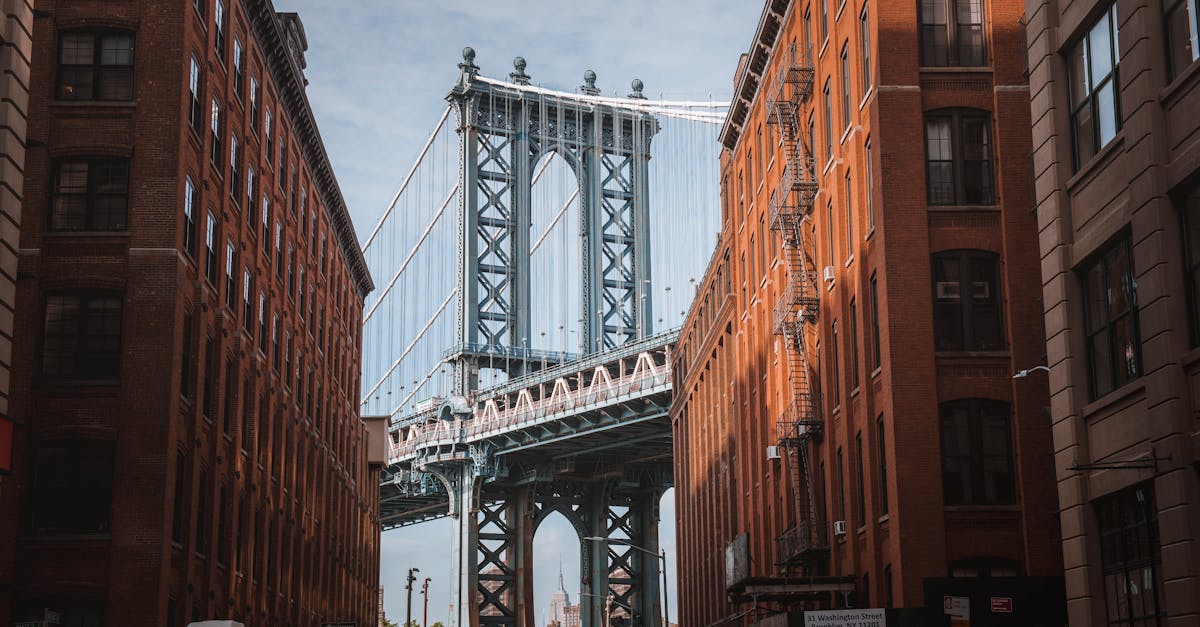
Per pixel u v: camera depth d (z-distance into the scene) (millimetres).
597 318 142375
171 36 41375
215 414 45469
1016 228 39062
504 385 136125
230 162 48344
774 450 53281
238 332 49562
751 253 63062
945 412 38406
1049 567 37031
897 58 40156
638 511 161625
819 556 47375
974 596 35844
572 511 157750
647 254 147875
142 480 38531
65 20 41031
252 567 52438
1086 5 26609
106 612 37656
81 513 38406
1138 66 24266
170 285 39938
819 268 47750
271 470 56562
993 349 38812
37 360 39156
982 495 37875
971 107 39969
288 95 61625
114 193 40438
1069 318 27125
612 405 122250
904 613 35938
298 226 65188
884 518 39500
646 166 149750
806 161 49969
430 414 143875
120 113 40750
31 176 40031
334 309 79688
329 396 77562
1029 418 37906
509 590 152875
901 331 38531
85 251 39938
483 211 144250
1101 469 25438
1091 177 26516
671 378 108812
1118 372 25703
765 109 57906
